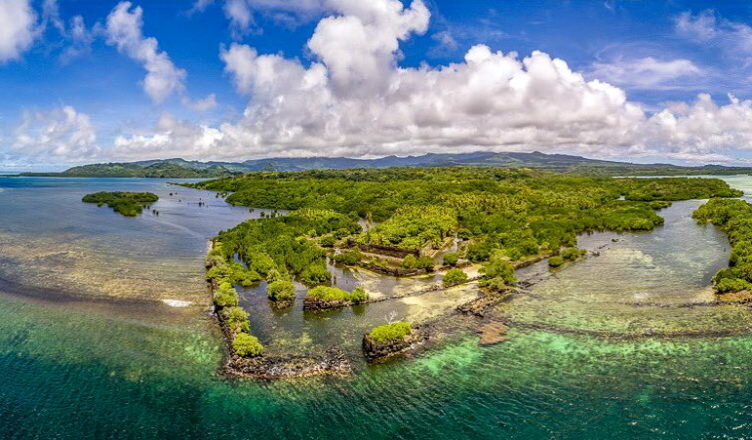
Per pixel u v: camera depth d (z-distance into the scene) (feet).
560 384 186.29
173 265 367.66
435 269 348.59
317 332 233.76
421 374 194.08
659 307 260.83
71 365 199.41
